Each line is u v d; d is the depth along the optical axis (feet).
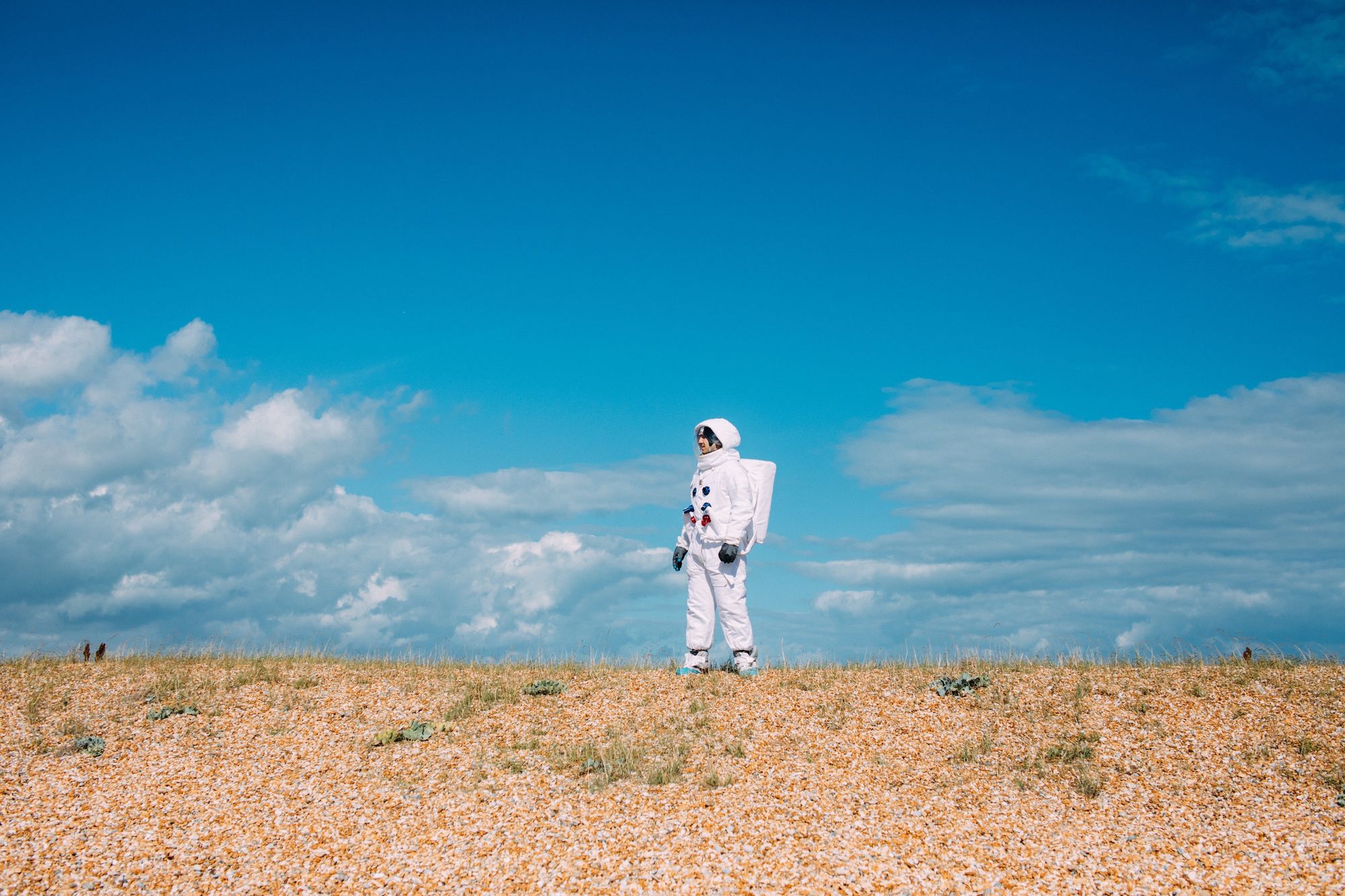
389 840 25.26
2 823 26.96
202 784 30.12
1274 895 20.47
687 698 39.37
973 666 43.62
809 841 23.88
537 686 40.73
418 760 32.22
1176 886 21.03
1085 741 31.96
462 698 39.65
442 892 21.97
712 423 46.16
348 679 44.42
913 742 32.78
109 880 23.32
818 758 31.45
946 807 26.61
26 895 22.54
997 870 21.95
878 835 24.31
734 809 26.43
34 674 45.34
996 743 32.35
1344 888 20.76
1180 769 29.09
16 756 33.17
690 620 46.06
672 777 29.58
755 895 20.80
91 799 28.91
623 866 22.65
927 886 21.12
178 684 42.96
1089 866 22.16
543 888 21.76
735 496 45.09
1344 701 33.55
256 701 40.06
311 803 28.40
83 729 36.14
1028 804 26.91
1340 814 25.30
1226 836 24.11
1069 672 40.68
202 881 23.18
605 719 36.55
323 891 22.41
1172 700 35.17
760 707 37.52
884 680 41.57
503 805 27.50
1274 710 33.19
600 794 28.22
